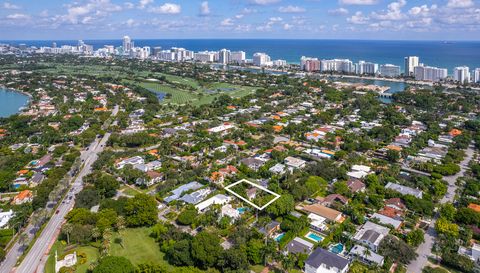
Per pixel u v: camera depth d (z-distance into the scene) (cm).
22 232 19800
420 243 18175
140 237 19000
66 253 17562
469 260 16138
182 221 19912
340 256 16450
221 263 15925
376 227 19238
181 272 14550
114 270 14750
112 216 19638
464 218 19850
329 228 19562
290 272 16062
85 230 18412
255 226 19650
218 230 19512
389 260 16388
